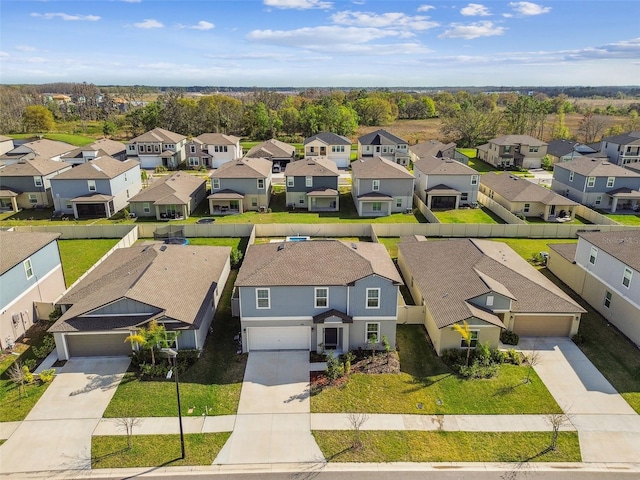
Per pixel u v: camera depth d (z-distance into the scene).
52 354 25.66
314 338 25.84
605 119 110.81
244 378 23.80
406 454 19.06
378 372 24.23
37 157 64.69
